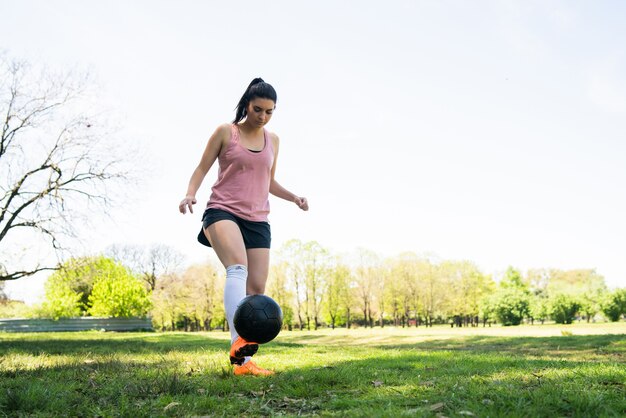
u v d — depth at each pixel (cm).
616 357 802
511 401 239
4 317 3681
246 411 254
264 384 325
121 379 362
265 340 321
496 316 5641
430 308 5569
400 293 5531
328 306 5350
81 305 4372
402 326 5834
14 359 604
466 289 5712
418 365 452
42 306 3678
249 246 396
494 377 341
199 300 5216
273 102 391
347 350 771
